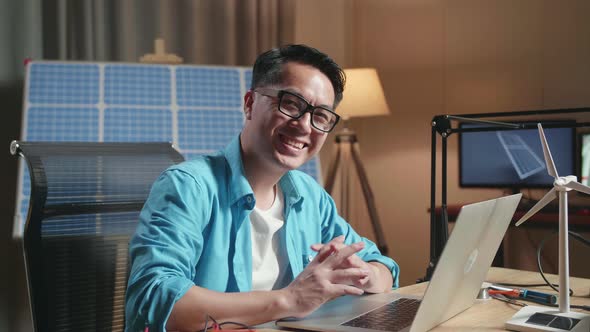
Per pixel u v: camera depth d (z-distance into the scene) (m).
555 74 3.52
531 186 3.35
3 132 2.99
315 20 4.31
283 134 1.23
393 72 4.32
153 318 1.00
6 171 3.01
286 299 1.00
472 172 3.54
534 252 3.36
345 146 3.88
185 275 1.10
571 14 3.45
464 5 3.94
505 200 1.06
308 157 1.28
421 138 4.17
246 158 1.30
